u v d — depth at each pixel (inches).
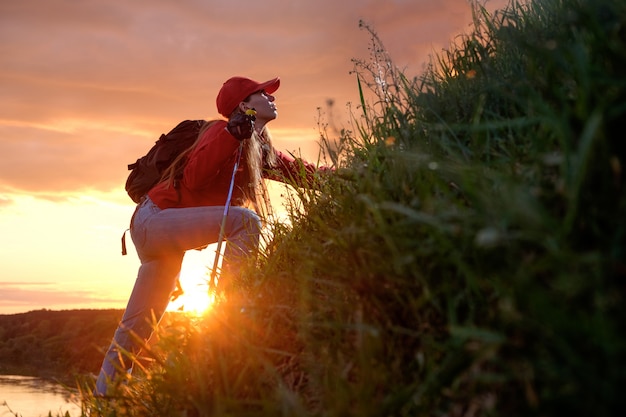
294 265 94.1
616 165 42.9
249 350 74.9
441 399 50.1
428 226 54.4
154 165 156.0
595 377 37.6
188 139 157.4
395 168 74.9
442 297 57.3
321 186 112.1
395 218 66.7
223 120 156.2
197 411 76.6
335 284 69.2
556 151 56.4
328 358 64.6
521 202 42.9
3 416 95.9
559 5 85.8
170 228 149.1
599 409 37.5
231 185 146.1
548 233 43.0
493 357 45.8
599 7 56.8
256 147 157.5
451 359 48.9
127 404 89.0
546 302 39.7
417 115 90.0
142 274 154.7
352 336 65.2
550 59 55.0
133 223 157.1
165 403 82.2
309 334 69.2
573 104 57.4
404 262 55.4
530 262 46.9
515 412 45.2
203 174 147.3
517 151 63.0
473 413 48.1
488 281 49.6
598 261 39.7
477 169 56.2
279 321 82.2
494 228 44.7
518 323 43.3
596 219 44.9
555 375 39.7
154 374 89.9
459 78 95.3
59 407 97.8
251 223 140.9
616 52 48.2
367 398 52.1
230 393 72.5
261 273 106.5
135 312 151.0
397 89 100.0
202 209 148.8
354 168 95.0
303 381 69.7
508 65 82.7
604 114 45.5
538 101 51.2
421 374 55.3
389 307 61.2
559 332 39.9
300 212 108.0
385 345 60.2
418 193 67.8
